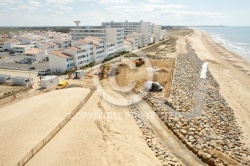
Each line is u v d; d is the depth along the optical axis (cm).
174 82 6066
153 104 4612
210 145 3253
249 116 4622
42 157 2623
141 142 3269
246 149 3275
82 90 5319
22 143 2992
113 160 2661
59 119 3706
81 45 9050
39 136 3156
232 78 7669
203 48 15825
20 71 8262
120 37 11950
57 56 7919
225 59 11731
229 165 2823
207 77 7188
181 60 9425
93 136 3125
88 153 2725
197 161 2939
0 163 2584
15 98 5019
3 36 19312
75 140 2958
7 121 3694
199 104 4784
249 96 5931
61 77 7219
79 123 3491
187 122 3903
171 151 3136
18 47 13138
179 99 4862
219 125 3950
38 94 5347
